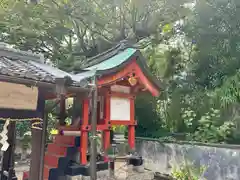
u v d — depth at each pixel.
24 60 5.01
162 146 9.06
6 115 4.25
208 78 8.80
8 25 10.10
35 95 4.34
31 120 4.56
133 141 7.92
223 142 7.25
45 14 10.48
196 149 7.68
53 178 7.11
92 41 12.79
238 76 7.37
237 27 8.25
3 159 6.46
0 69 3.58
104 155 7.53
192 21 10.25
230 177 6.48
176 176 8.00
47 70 4.51
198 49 9.49
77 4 10.58
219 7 8.91
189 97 9.02
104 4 11.51
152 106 10.34
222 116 7.60
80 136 7.23
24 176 7.40
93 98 5.15
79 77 4.59
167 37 11.40
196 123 8.52
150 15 11.34
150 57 11.26
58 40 11.96
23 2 9.98
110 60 7.68
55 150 8.03
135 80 7.38
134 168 8.41
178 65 10.23
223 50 8.45
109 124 7.40
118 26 11.91
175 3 10.62
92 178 5.02
